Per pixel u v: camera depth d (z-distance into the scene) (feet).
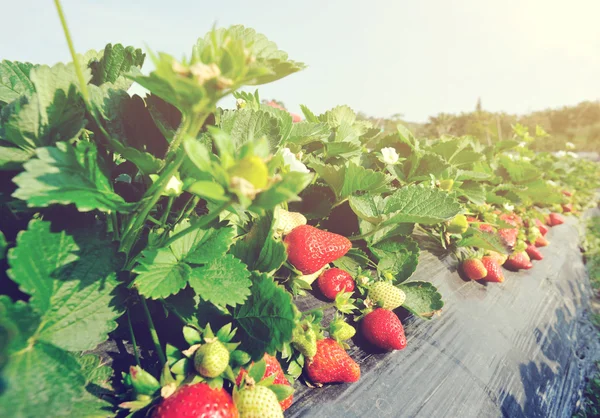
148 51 0.36
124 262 0.57
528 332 1.73
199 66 0.37
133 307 0.64
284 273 0.91
